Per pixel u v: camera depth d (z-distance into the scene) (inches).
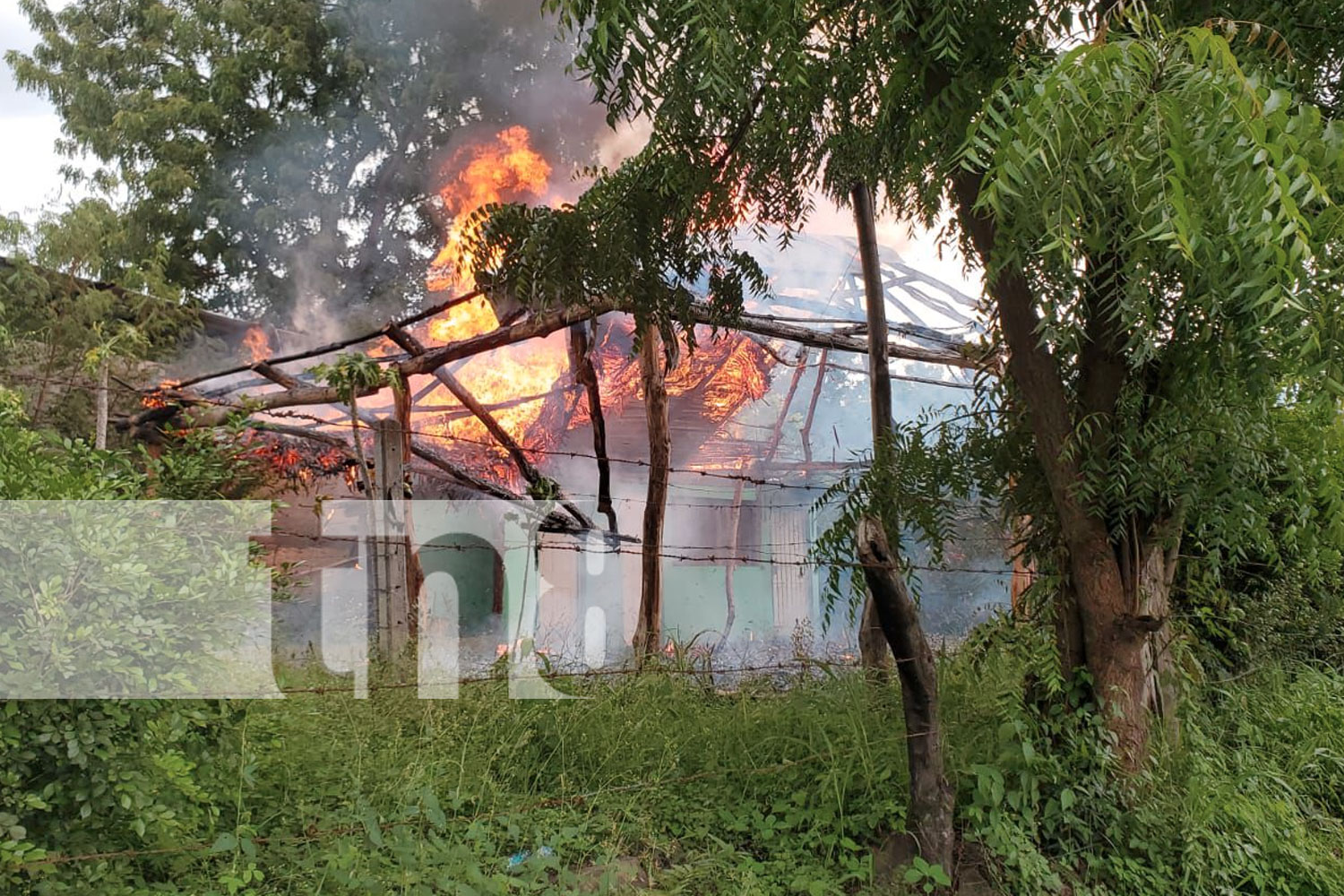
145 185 481.1
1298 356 106.3
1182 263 114.7
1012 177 100.0
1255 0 133.3
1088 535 157.5
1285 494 175.9
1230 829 153.3
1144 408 153.5
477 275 225.1
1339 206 103.0
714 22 127.9
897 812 147.1
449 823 136.6
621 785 160.2
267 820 129.2
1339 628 241.8
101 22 518.3
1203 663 213.3
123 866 103.7
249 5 498.6
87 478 104.9
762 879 134.6
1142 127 99.4
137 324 351.3
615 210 210.7
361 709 169.3
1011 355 161.2
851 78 170.7
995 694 172.4
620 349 408.8
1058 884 135.6
